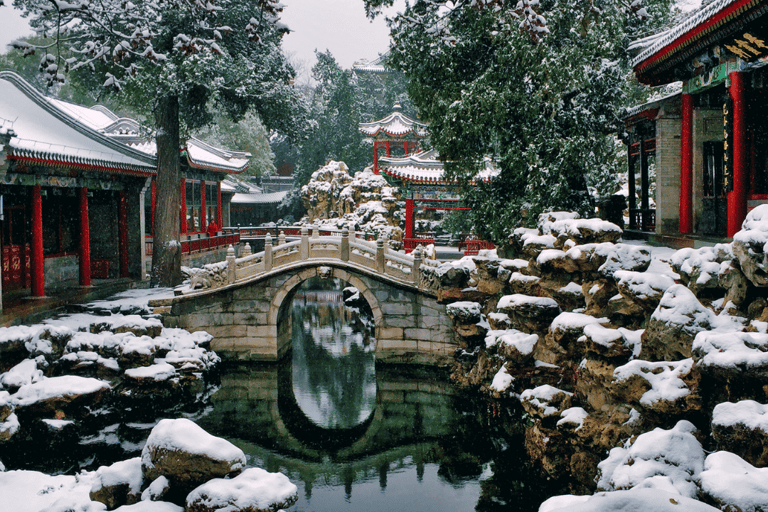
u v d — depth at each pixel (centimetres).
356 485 1520
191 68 2369
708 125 1884
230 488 803
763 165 1623
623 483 783
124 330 2098
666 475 773
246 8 2453
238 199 6406
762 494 601
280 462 1684
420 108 2391
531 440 1501
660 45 1658
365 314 3672
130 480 893
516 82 2100
